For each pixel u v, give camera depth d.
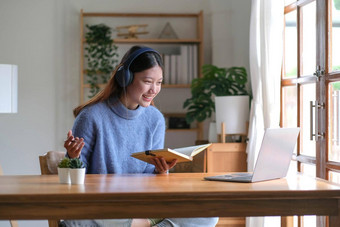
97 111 2.51
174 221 2.40
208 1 5.53
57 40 5.37
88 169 2.54
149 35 5.52
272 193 1.81
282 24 3.69
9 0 5.30
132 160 2.60
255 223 3.79
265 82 3.68
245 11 4.86
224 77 4.49
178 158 2.35
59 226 2.25
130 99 2.52
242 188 1.87
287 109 3.84
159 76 2.47
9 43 5.30
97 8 5.44
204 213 1.79
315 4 3.38
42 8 5.35
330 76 3.13
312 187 1.91
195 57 5.36
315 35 3.37
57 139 5.36
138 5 5.50
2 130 5.29
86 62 5.44
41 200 1.70
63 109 5.38
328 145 3.17
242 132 4.17
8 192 1.74
